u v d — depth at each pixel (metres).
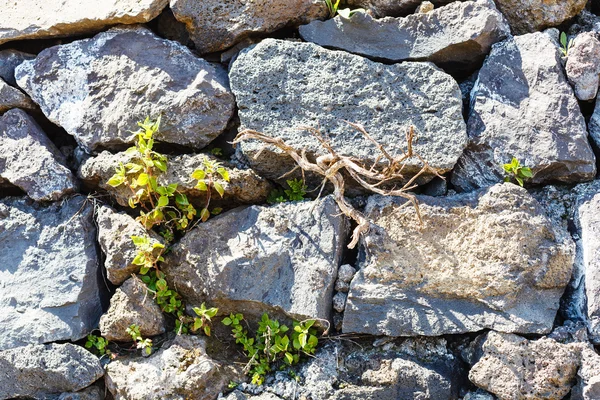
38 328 1.47
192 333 1.48
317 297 1.44
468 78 1.55
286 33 1.55
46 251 1.50
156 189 1.46
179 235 1.51
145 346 1.46
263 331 1.46
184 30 1.56
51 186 1.51
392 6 1.55
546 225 1.44
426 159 1.46
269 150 1.46
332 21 1.51
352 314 1.45
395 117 1.47
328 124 1.47
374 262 1.45
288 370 1.45
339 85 1.48
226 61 1.53
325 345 1.46
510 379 1.40
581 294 1.43
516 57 1.49
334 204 1.47
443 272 1.44
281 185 1.53
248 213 1.49
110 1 1.53
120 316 1.45
